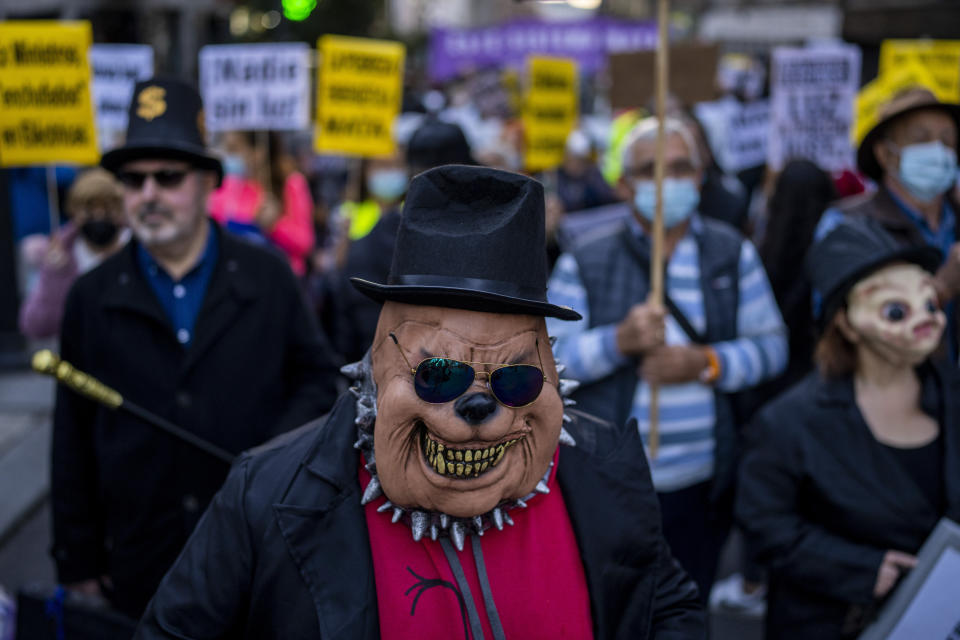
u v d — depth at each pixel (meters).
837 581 2.37
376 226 3.81
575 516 1.67
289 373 3.00
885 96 5.06
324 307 5.54
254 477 1.66
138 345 2.73
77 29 4.02
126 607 2.76
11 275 7.35
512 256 1.48
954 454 2.40
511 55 13.51
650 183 3.02
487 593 1.57
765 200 5.41
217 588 1.61
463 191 1.50
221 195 5.67
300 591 1.56
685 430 2.98
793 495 2.50
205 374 2.76
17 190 6.80
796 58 5.00
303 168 9.87
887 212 3.46
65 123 4.06
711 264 3.09
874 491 2.40
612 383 3.02
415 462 1.51
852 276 2.40
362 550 1.58
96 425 2.76
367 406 1.62
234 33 16.17
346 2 16.91
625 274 3.10
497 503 1.55
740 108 6.29
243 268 2.86
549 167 5.63
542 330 1.56
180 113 2.76
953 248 3.15
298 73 5.42
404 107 8.80
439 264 1.47
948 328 3.30
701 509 3.05
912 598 2.29
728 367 2.95
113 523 2.75
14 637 2.73
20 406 6.58
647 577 1.74
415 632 1.54
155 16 9.46
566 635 1.61
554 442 1.58
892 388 2.46
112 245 4.29
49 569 4.48
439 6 35.78
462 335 1.48
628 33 13.27
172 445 2.71
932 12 7.84
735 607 4.00
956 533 2.26
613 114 6.54
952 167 3.32
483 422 1.47
